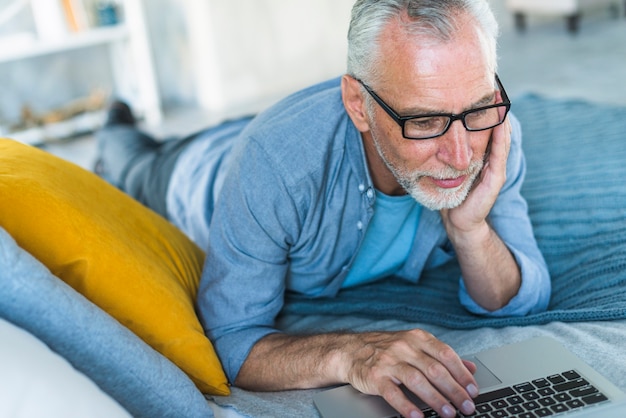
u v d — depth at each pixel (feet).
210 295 3.95
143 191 6.84
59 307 2.80
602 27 15.92
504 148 3.82
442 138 3.27
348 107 3.66
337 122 3.85
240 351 3.80
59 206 3.41
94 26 12.69
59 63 13.15
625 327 3.70
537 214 5.34
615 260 4.44
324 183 3.89
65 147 11.82
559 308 4.34
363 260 4.53
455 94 3.15
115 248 3.51
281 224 3.84
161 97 14.80
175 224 6.31
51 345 2.80
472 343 3.83
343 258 4.33
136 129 8.48
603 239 4.77
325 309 4.53
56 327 2.79
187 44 14.03
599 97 10.86
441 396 3.00
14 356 2.44
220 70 13.93
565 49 14.37
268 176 3.77
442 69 3.12
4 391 2.34
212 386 3.63
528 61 13.76
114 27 12.66
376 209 4.19
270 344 3.78
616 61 12.86
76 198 3.67
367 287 4.83
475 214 3.94
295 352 3.63
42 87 13.04
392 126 3.36
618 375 3.22
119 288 3.41
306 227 3.97
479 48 3.15
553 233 5.07
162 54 14.44
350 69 3.54
